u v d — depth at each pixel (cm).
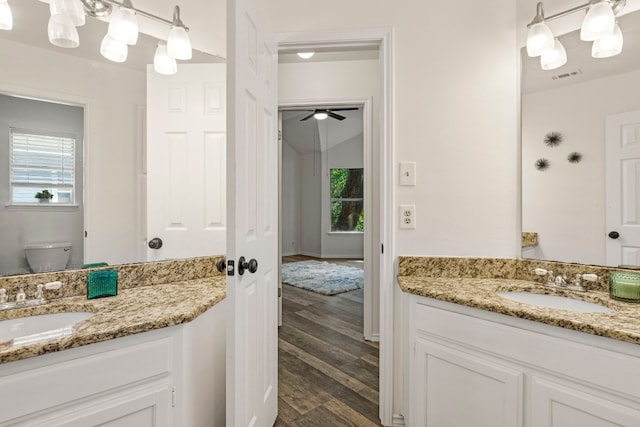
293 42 169
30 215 126
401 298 162
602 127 139
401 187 166
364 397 187
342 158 771
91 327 91
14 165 123
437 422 133
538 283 147
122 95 147
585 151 143
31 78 126
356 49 175
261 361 139
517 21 158
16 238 122
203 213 165
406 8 165
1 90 121
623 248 134
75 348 85
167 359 102
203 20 166
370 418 168
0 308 107
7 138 122
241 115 113
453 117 163
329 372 216
